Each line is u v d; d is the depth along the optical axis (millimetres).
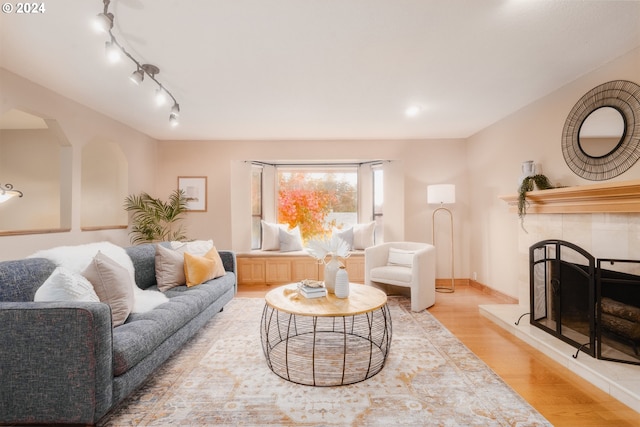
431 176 4867
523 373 2137
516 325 2838
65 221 3145
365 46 2186
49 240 2879
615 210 2119
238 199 4918
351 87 2896
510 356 2395
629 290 2023
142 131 4414
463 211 4824
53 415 1486
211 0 1695
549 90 2994
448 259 4832
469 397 1854
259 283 4891
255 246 5371
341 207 5570
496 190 4023
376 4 1741
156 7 1748
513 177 3660
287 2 1718
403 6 1762
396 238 4852
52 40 2090
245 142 4918
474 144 4594
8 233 2508
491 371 2158
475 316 3352
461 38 2090
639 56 2203
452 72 2600
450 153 4859
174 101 3152
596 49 2240
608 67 2426
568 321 2455
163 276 2949
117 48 2160
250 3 1723
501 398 1840
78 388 1473
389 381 2035
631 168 2256
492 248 4145
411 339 2730
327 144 4914
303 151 4914
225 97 3129
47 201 4488
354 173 5586
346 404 1789
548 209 2773
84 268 2156
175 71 2553
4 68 2494
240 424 1621
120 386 1630
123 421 1643
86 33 2010
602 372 1954
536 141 3240
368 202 5316
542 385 1982
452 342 2660
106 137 3699
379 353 2453
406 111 3572
